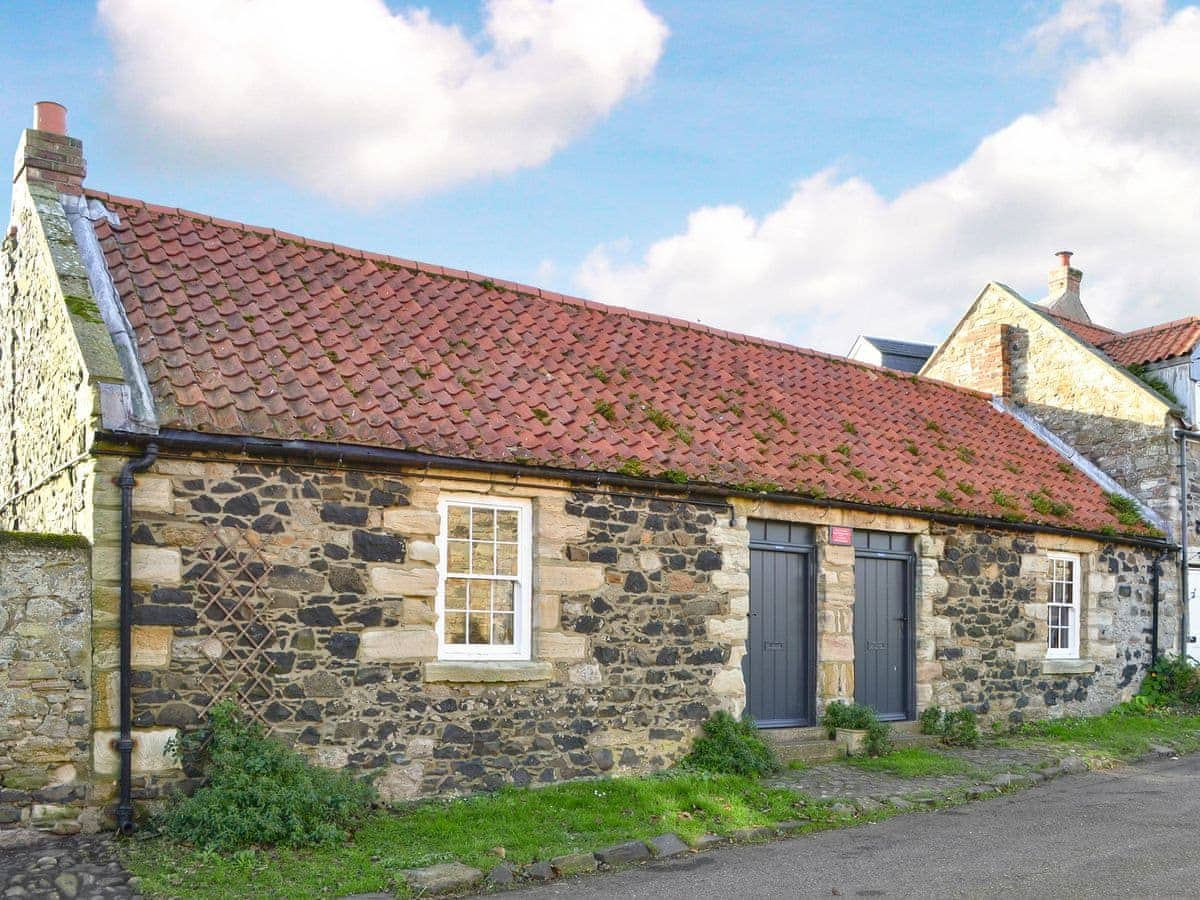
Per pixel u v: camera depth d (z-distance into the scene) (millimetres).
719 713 11180
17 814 7855
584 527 10453
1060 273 24906
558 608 10211
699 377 13672
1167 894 7219
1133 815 9812
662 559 10969
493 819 8797
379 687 9156
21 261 11391
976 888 7441
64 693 8055
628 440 11180
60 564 8125
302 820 8047
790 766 11398
